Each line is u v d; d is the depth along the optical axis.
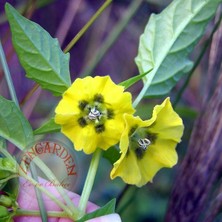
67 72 0.16
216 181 0.21
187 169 0.21
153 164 0.15
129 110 0.15
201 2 0.17
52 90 0.16
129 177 0.15
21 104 0.22
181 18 0.17
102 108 0.15
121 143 0.14
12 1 0.36
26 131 0.15
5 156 0.16
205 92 0.22
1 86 0.26
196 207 0.21
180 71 0.17
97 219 0.15
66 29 0.29
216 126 0.21
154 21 0.17
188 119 0.27
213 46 0.22
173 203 0.22
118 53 0.39
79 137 0.15
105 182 0.30
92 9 0.38
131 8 0.27
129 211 0.29
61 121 0.15
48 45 0.16
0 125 0.15
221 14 0.20
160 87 0.17
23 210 0.16
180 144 0.28
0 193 0.16
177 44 0.17
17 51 0.16
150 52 0.17
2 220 0.15
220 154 0.21
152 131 0.15
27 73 0.16
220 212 0.23
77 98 0.15
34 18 0.39
